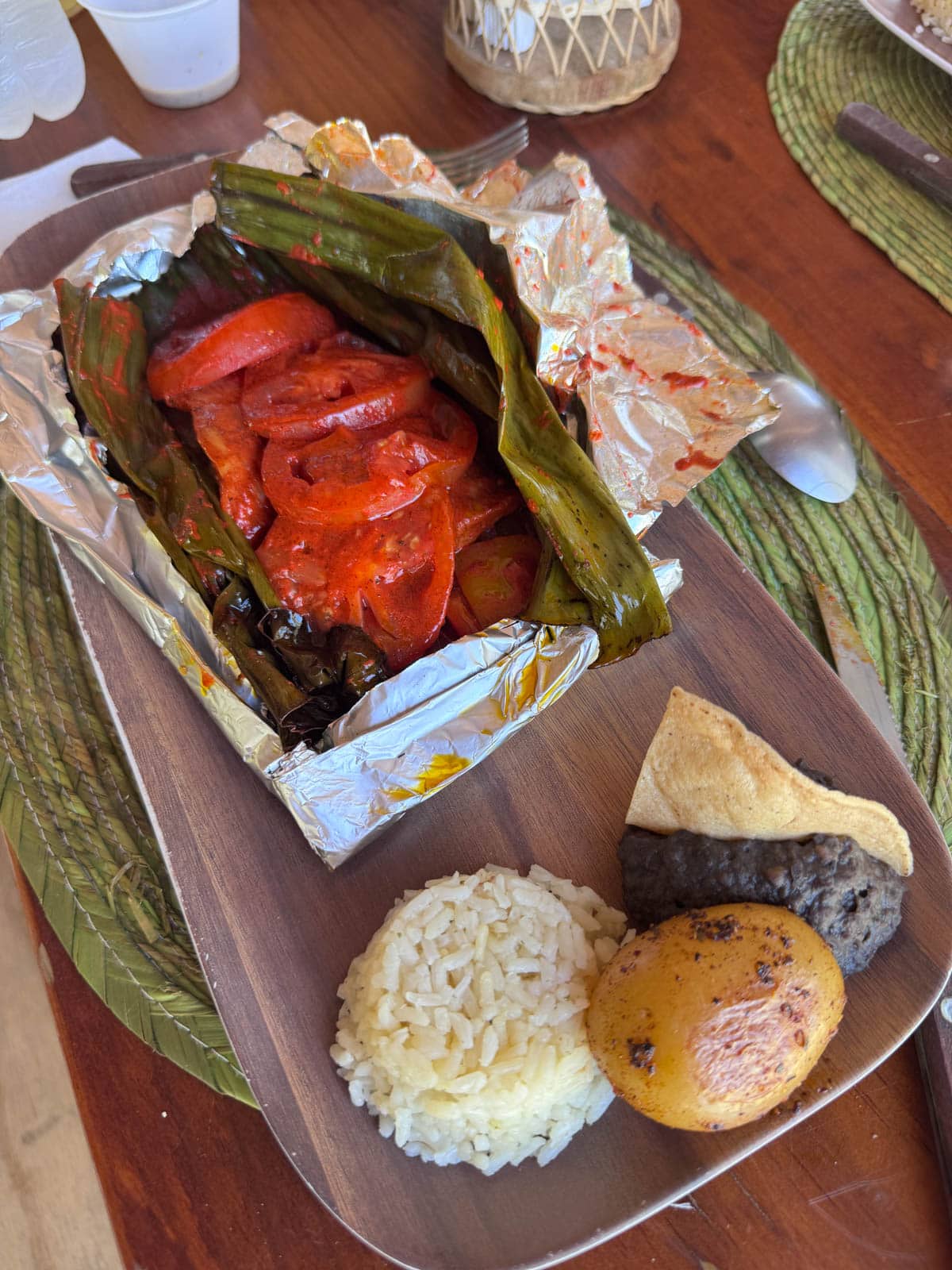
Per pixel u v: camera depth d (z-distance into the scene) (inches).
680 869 10.5
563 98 17.1
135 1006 10.8
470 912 10.7
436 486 12.1
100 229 15.2
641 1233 9.9
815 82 17.6
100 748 12.5
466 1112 9.8
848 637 12.5
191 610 11.2
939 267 15.6
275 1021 10.5
